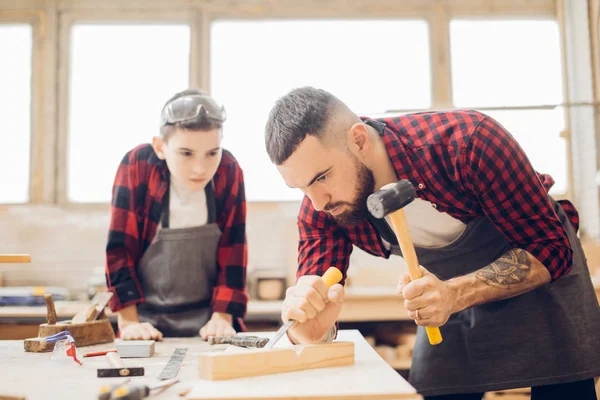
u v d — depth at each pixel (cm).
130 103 410
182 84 410
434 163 137
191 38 410
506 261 131
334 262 153
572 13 409
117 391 84
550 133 405
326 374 105
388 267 374
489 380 155
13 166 406
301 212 159
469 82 418
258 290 358
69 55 410
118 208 185
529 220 133
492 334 157
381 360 119
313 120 123
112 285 182
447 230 153
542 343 152
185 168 178
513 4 418
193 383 104
